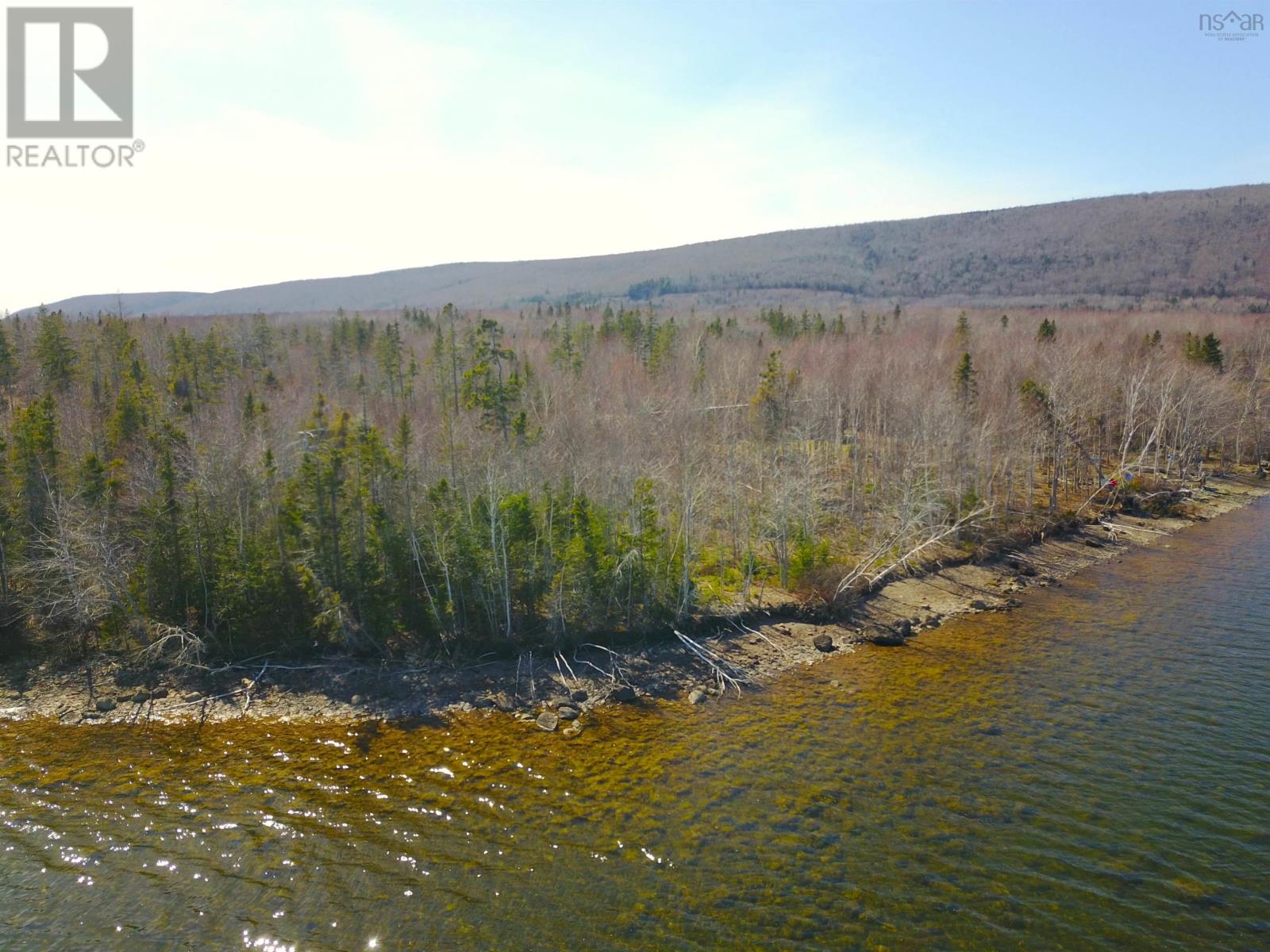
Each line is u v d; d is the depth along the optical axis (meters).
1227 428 91.69
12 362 73.31
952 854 26.02
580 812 28.66
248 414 66.12
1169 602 51.22
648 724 35.97
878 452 76.25
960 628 47.88
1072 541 65.06
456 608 43.00
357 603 41.69
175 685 39.09
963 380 81.56
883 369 91.31
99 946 22.05
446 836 27.17
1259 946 22.08
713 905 23.70
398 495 45.47
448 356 91.06
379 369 98.50
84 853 26.05
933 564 58.12
